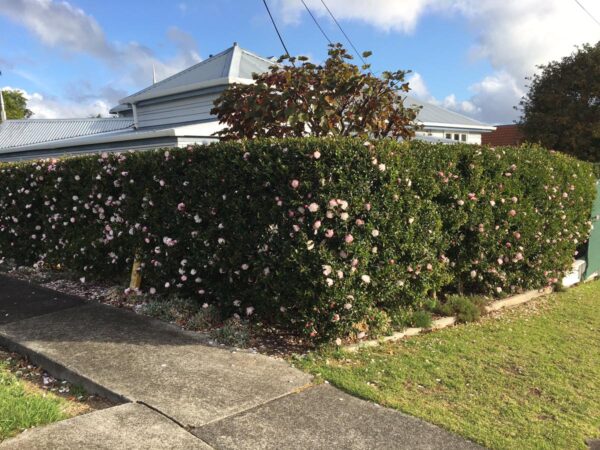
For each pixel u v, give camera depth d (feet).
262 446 10.71
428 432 11.66
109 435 10.71
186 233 19.47
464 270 22.57
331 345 16.66
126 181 21.68
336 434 11.34
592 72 77.82
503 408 13.30
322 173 15.70
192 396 12.71
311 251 15.80
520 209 24.17
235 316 18.21
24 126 84.84
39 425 11.10
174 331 17.63
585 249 32.53
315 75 23.66
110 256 23.20
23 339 16.65
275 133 24.08
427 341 18.29
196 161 18.92
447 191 20.11
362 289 16.66
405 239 17.53
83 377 13.74
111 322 18.54
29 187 27.55
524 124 84.89
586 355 17.93
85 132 75.72
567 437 12.00
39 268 27.94
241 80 43.75
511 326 20.99
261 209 16.88
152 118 52.19
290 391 13.32
